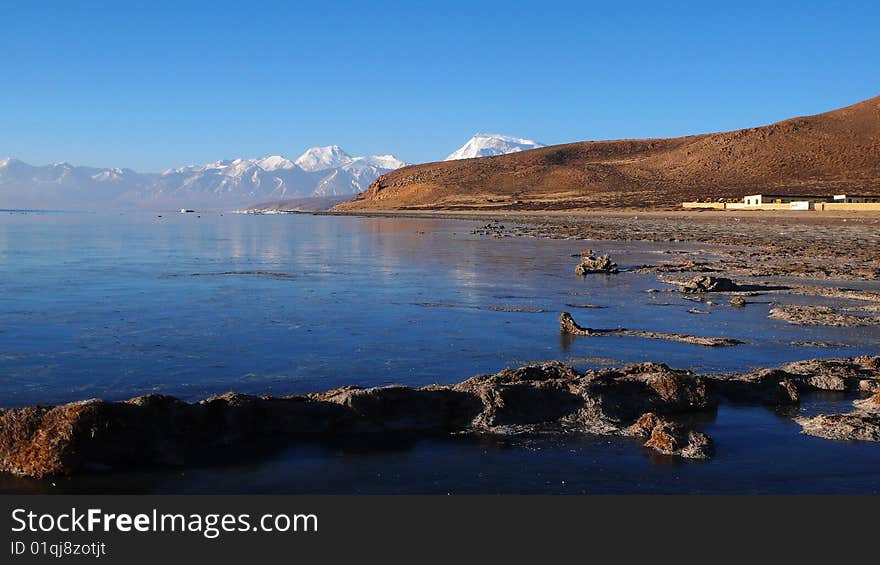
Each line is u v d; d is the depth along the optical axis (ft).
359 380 55.11
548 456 39.60
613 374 50.75
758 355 63.98
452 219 449.06
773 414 47.16
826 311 84.58
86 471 37.42
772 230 264.72
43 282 112.27
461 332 73.61
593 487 35.88
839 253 163.53
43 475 36.76
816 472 37.47
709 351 65.46
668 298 97.40
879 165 507.30
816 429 43.62
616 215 431.84
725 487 35.76
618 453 40.09
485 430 43.39
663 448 40.32
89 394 51.08
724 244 202.18
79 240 232.73
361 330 74.54
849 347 67.31
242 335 71.67
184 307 88.79
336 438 42.06
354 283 113.60
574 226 316.40
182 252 180.65
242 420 41.78
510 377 49.24
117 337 70.38
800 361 57.88
